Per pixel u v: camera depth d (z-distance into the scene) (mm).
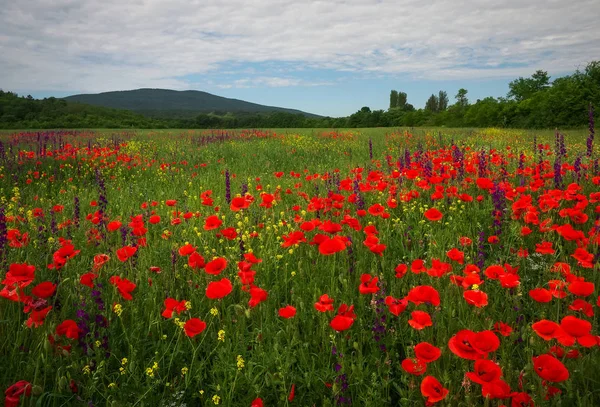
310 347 2650
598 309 2729
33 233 4316
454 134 21750
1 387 2104
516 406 1756
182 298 3184
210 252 3945
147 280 3215
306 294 3232
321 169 10258
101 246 4043
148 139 21234
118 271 3438
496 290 2973
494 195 4277
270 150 14219
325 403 2088
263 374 2369
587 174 6160
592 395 1995
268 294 3170
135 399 2148
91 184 8586
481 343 1669
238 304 2912
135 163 11094
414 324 2066
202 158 12594
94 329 2465
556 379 1634
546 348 2277
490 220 4777
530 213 3766
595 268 2887
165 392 2250
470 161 7469
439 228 4617
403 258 3943
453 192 5254
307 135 22766
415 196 5172
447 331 2578
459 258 2883
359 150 14578
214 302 2986
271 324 2758
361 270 3484
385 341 2576
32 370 2211
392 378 2316
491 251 3867
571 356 2094
